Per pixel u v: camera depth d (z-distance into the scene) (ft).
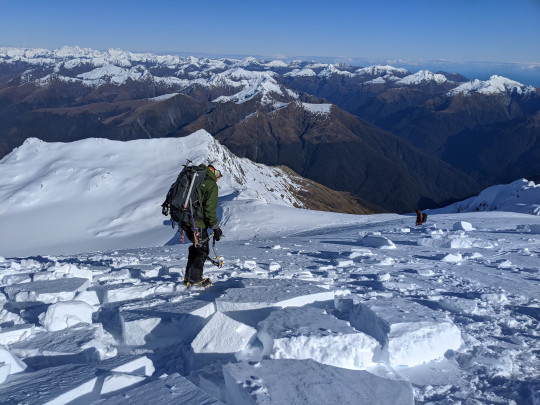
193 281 22.03
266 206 185.16
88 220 304.71
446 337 13.96
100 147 426.92
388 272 29.89
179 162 434.71
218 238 22.02
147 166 411.95
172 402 8.97
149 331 15.79
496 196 296.51
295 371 10.55
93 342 14.28
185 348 15.11
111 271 30.25
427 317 14.52
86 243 265.34
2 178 378.73
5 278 26.81
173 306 17.40
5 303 21.15
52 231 289.12
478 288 24.08
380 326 14.24
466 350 14.12
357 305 16.40
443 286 24.76
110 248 243.19
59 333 15.24
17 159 404.16
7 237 281.33
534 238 52.31
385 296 21.04
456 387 12.01
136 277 28.66
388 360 13.03
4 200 336.49
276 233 144.15
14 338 14.85
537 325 17.39
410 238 56.34
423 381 12.39
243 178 532.32
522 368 13.19
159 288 22.08
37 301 20.72
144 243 243.60
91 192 350.84
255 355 13.23
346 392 9.75
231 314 16.30
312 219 172.86
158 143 453.58
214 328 14.15
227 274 27.07
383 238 48.37
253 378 10.16
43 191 347.77
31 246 264.11
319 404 9.18
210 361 13.55
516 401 11.24
